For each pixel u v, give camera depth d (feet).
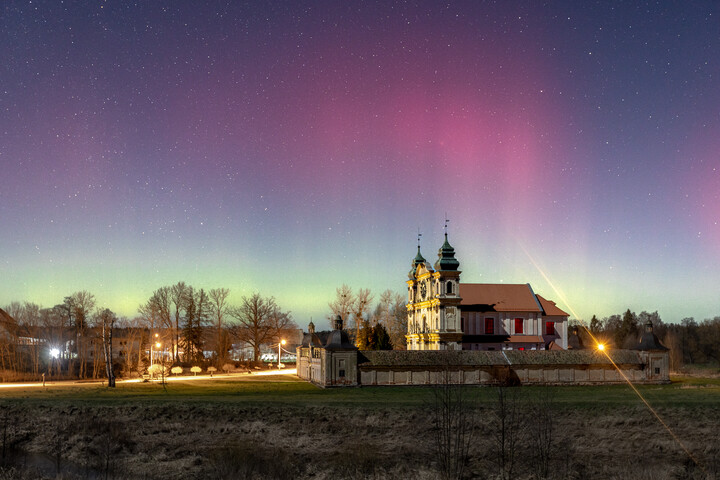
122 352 460.14
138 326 474.49
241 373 393.50
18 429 179.42
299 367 358.43
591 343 568.82
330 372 278.26
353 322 501.15
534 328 382.01
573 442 171.42
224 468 143.74
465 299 380.99
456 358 288.92
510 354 295.89
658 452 165.17
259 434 179.32
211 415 199.93
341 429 184.75
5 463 145.79
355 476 138.72
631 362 303.68
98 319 449.48
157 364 366.63
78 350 410.93
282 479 138.10
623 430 186.60
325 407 212.23
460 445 149.69
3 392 257.14
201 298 475.31
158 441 171.53
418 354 287.89
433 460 150.10
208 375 374.22
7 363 374.63
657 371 305.73
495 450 154.61
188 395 249.14
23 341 419.13
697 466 152.56
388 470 143.64
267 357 595.06
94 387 284.61
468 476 135.74
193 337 468.75
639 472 143.13
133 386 291.99
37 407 207.10
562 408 213.25
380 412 203.31
